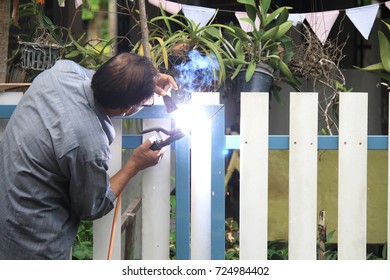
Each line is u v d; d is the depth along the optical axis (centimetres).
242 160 349
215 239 347
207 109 344
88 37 481
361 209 354
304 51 425
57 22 537
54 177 299
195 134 346
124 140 350
